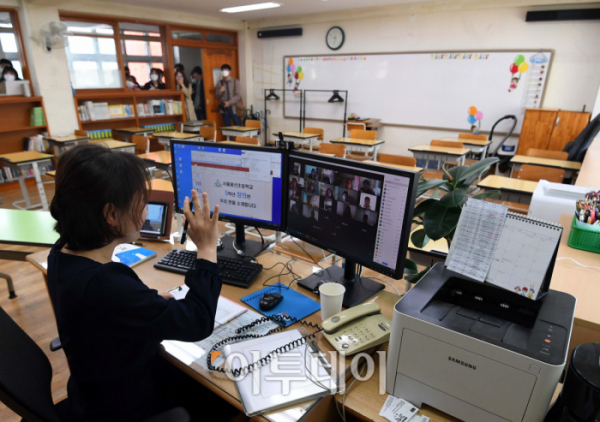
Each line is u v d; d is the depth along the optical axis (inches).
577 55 205.0
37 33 202.7
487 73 229.6
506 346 28.6
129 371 33.5
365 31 266.1
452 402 32.1
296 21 293.4
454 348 30.7
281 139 51.6
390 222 41.3
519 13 213.8
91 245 30.9
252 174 55.1
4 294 105.3
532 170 139.6
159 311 30.7
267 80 327.3
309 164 49.0
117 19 245.6
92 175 28.4
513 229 33.7
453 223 46.6
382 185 41.1
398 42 254.8
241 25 318.3
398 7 246.7
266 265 59.0
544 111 205.6
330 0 229.6
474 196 50.2
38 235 70.1
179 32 288.7
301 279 53.9
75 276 29.8
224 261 57.4
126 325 30.1
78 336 30.8
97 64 241.6
